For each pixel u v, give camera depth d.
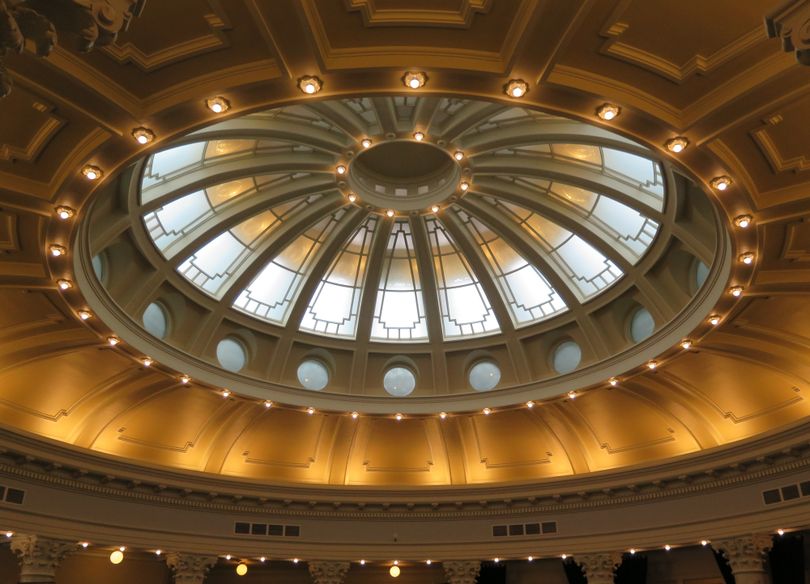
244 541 17.53
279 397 18.00
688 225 13.62
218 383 17.08
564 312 17.83
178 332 16.77
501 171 15.41
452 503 18.50
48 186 9.58
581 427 18.91
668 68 7.93
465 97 8.56
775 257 11.30
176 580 16.50
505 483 18.31
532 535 18.03
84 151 8.98
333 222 17.61
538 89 8.29
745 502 15.34
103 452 15.77
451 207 17.23
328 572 17.91
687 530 16.08
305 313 18.64
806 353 13.92
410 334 19.33
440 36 7.76
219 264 17.03
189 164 14.20
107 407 16.61
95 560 18.33
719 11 7.14
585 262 17.28
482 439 19.84
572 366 18.06
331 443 19.73
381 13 7.48
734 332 14.20
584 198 15.95
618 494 17.39
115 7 4.43
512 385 18.48
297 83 8.20
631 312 17.11
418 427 19.77
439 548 18.33
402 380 19.38
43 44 4.34
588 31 7.50
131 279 15.18
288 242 17.05
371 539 18.44
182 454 18.33
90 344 14.54
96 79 7.94
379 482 19.97
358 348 19.05
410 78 8.14
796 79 7.71
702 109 8.38
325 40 7.71
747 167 9.41
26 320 13.26
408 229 17.83
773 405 15.70
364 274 18.47
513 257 18.14
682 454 16.77
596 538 17.34
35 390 15.13
